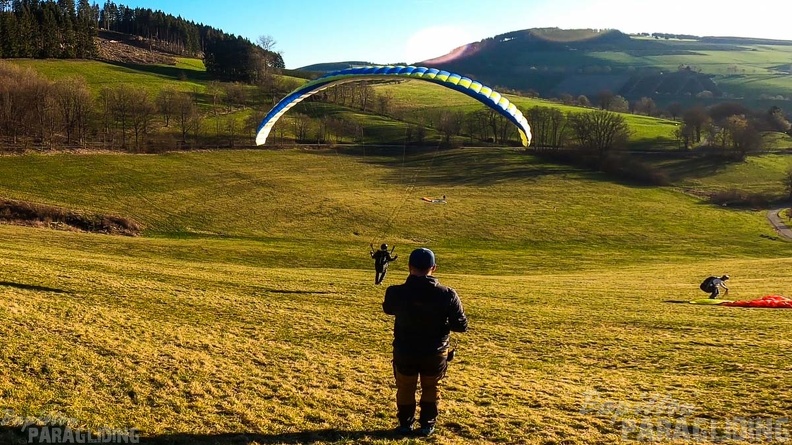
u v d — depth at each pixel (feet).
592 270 145.18
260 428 23.41
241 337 40.93
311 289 72.02
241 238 179.01
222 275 81.51
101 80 407.44
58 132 284.61
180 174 242.78
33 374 27.37
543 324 53.93
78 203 191.52
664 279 112.16
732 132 338.34
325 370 33.06
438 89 505.25
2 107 258.78
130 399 25.81
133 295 53.36
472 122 362.94
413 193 246.68
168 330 39.81
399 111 407.64
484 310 60.59
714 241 200.34
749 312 61.98
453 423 24.57
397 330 21.86
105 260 91.25
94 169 230.89
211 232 183.11
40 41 452.35
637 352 42.04
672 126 416.46
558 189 265.95
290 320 49.08
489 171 291.99
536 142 351.05
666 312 62.54
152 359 31.71
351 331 46.24
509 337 47.14
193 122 322.34
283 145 313.12
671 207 247.70
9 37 427.74
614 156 308.40
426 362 21.61
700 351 41.63
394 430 23.57
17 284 51.24
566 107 452.76
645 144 368.48
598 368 37.88
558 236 199.72
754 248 191.11
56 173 218.59
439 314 21.17
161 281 67.41
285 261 134.31
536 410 27.02
